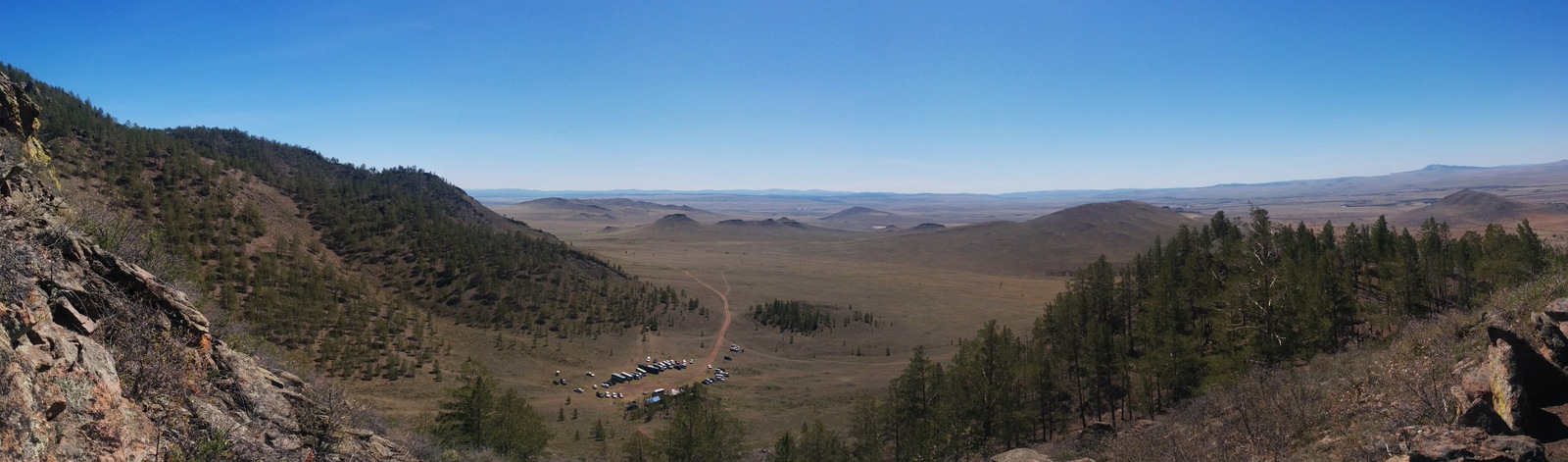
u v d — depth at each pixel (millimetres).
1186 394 42938
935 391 50500
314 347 91312
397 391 79688
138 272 10602
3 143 13227
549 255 186000
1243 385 27312
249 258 114000
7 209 9852
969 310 188750
